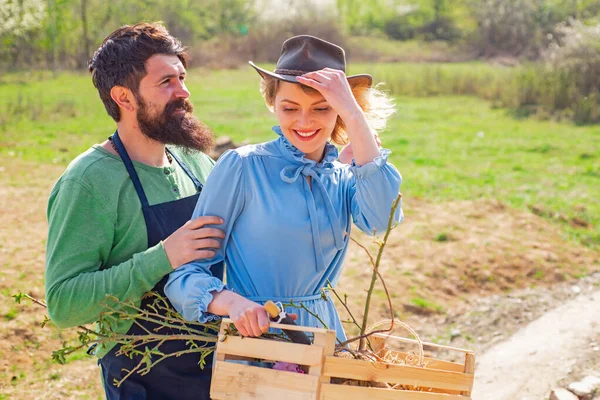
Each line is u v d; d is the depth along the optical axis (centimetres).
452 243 822
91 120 1670
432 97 2169
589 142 1424
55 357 247
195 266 238
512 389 515
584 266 782
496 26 3719
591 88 1894
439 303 687
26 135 1452
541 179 1122
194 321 236
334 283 264
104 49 267
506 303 688
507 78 2194
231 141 1114
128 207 261
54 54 2784
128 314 243
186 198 273
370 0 4553
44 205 944
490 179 1118
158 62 263
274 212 237
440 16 4353
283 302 242
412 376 214
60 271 249
